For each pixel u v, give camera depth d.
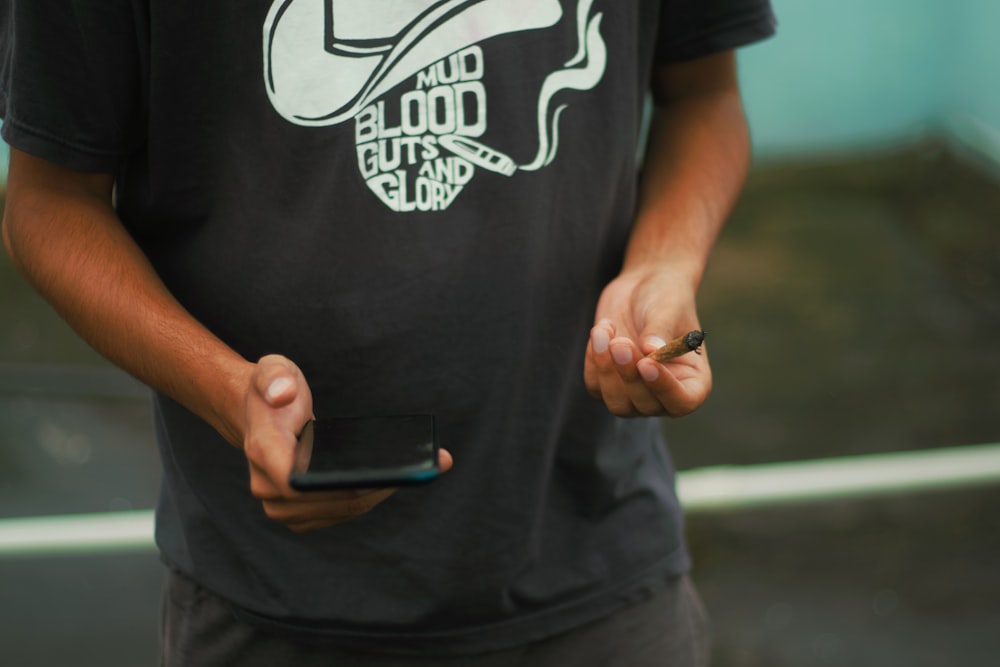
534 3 1.19
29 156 1.22
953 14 7.59
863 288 6.07
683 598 1.47
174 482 1.34
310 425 1.07
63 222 1.21
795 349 5.43
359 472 0.94
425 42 1.17
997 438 4.58
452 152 1.19
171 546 1.38
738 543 3.79
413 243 1.19
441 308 1.20
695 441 4.59
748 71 7.56
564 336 1.28
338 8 1.16
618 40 1.25
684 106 1.51
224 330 1.26
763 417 4.79
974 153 7.60
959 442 4.56
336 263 1.19
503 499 1.27
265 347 1.24
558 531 1.35
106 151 1.20
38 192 1.22
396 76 1.18
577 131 1.24
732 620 3.36
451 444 1.25
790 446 4.55
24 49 1.13
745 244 6.61
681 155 1.46
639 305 1.23
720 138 1.47
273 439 0.98
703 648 1.54
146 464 4.26
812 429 4.69
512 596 1.31
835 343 5.48
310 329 1.22
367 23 1.16
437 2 1.17
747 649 3.22
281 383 1.00
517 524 1.28
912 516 3.92
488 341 1.22
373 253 1.19
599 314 1.23
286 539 1.28
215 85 1.17
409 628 1.29
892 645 3.22
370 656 1.30
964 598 3.44
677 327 1.20
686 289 1.25
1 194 6.03
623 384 1.12
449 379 1.22
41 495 4.02
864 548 3.75
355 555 1.27
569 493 1.36
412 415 1.10
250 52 1.16
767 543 3.79
